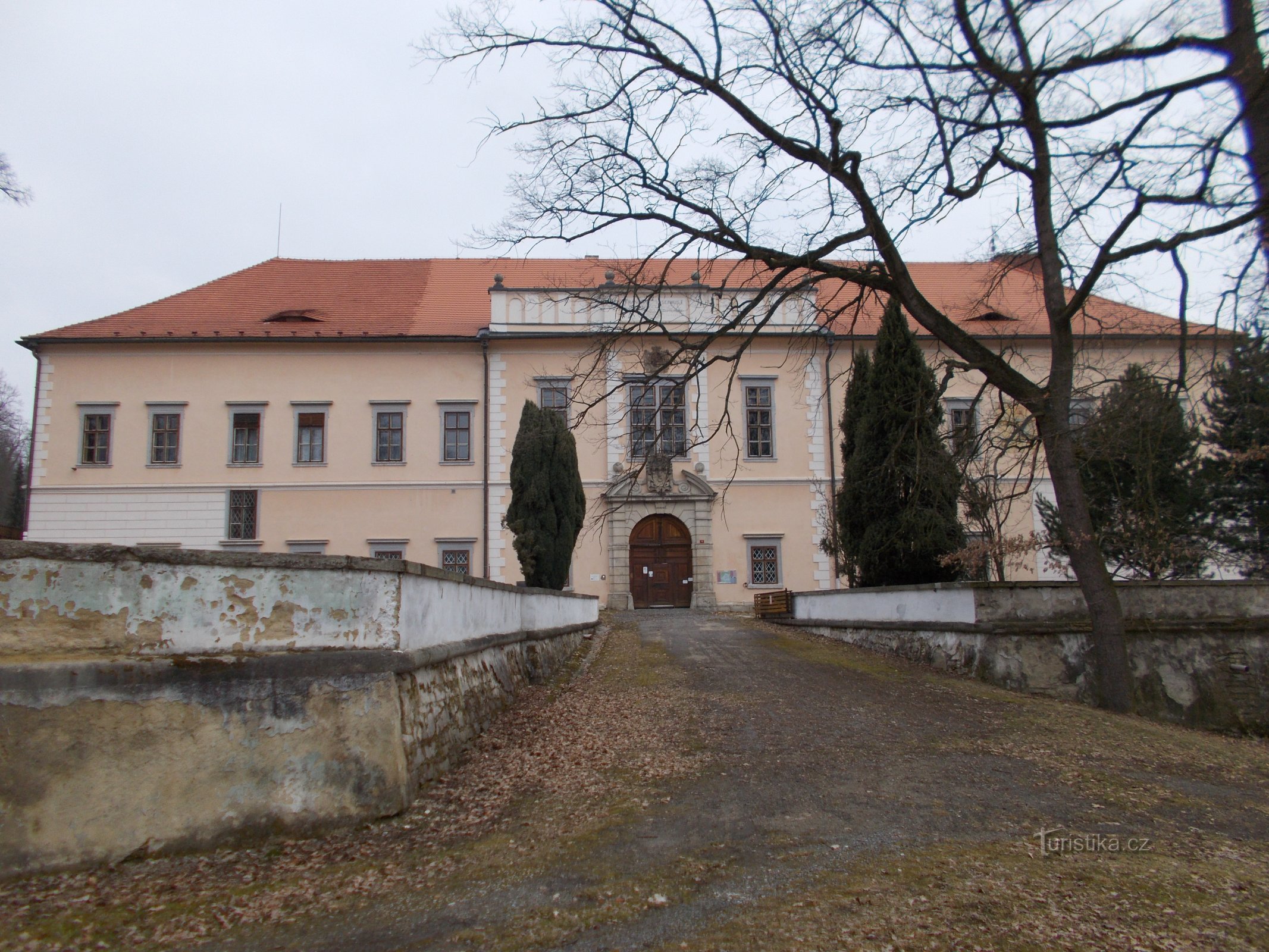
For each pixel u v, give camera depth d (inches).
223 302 1162.0
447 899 177.5
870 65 392.5
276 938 160.1
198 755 209.0
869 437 608.1
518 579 1055.6
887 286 445.7
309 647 227.3
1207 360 480.1
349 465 1071.0
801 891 175.3
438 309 1171.3
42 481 1051.9
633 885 182.4
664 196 451.2
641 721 362.6
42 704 196.2
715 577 1065.5
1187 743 333.1
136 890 182.2
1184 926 157.1
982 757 297.9
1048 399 428.5
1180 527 591.8
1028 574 1025.5
